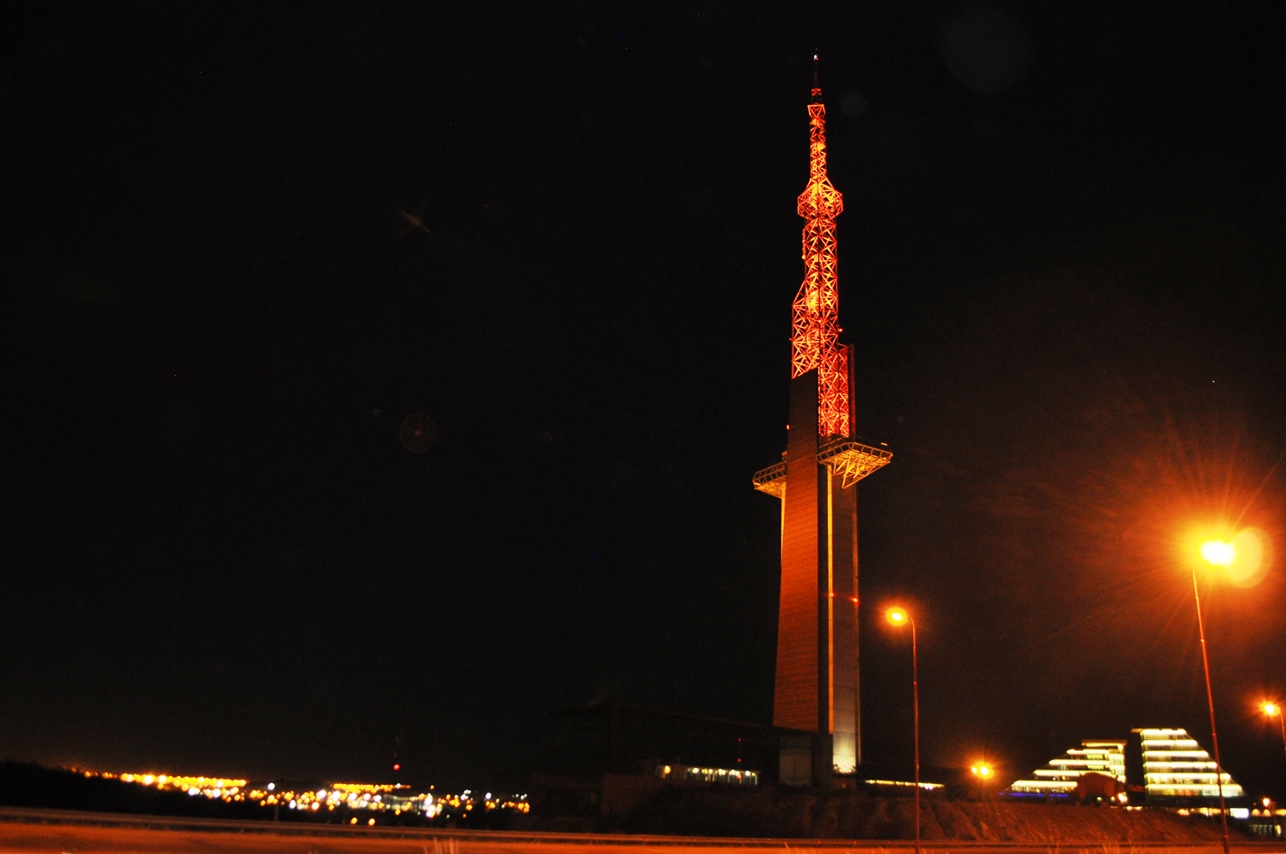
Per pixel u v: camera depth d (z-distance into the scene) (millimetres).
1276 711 88750
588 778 104812
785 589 153125
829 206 176875
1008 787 167750
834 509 153875
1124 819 128500
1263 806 158625
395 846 54000
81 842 46406
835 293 169875
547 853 58656
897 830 104750
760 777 131125
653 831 99500
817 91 185750
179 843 48781
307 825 61406
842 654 144375
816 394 161125
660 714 119188
